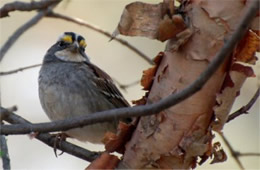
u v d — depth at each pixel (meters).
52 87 10.03
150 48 13.52
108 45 13.80
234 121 12.62
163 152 6.57
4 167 7.53
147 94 6.77
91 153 8.46
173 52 6.26
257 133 12.59
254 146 12.41
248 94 12.71
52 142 8.77
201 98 6.25
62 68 10.20
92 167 6.89
